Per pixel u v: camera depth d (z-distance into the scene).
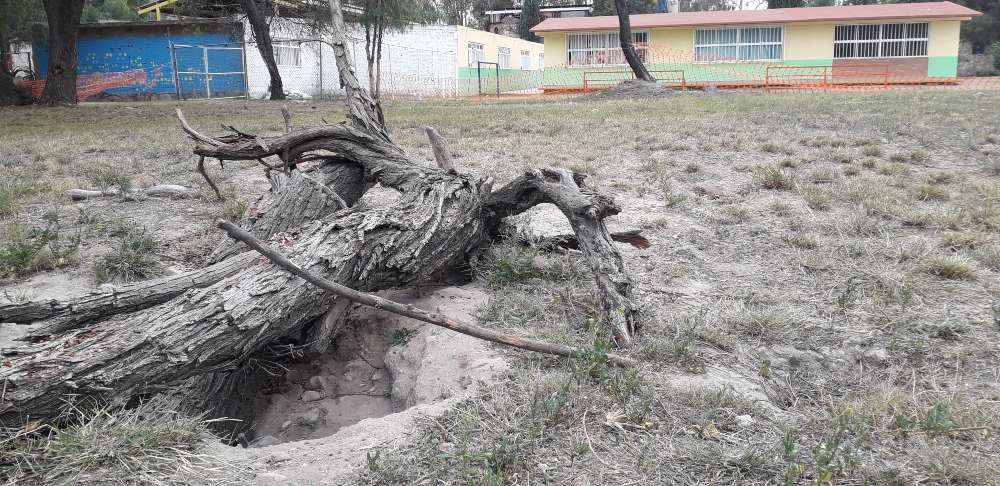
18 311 3.39
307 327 4.23
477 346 3.90
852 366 3.88
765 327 4.16
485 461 2.78
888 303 4.56
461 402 3.29
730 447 2.97
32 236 6.11
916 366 3.81
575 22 34.84
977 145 9.98
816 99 19.66
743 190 7.76
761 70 33.03
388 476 2.76
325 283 3.45
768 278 5.11
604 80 34.25
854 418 3.19
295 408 4.13
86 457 2.77
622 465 2.84
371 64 27.28
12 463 2.78
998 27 45.06
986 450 2.97
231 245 4.89
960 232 5.88
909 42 32.31
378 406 3.96
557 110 18.36
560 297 4.55
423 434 3.06
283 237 4.15
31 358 2.96
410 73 38.09
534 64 52.97
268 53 28.23
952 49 32.09
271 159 10.16
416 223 4.47
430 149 10.89
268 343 3.66
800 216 6.64
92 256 5.79
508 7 72.19
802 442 3.04
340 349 4.52
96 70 36.22
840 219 6.48
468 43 40.91
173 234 6.41
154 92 35.78
